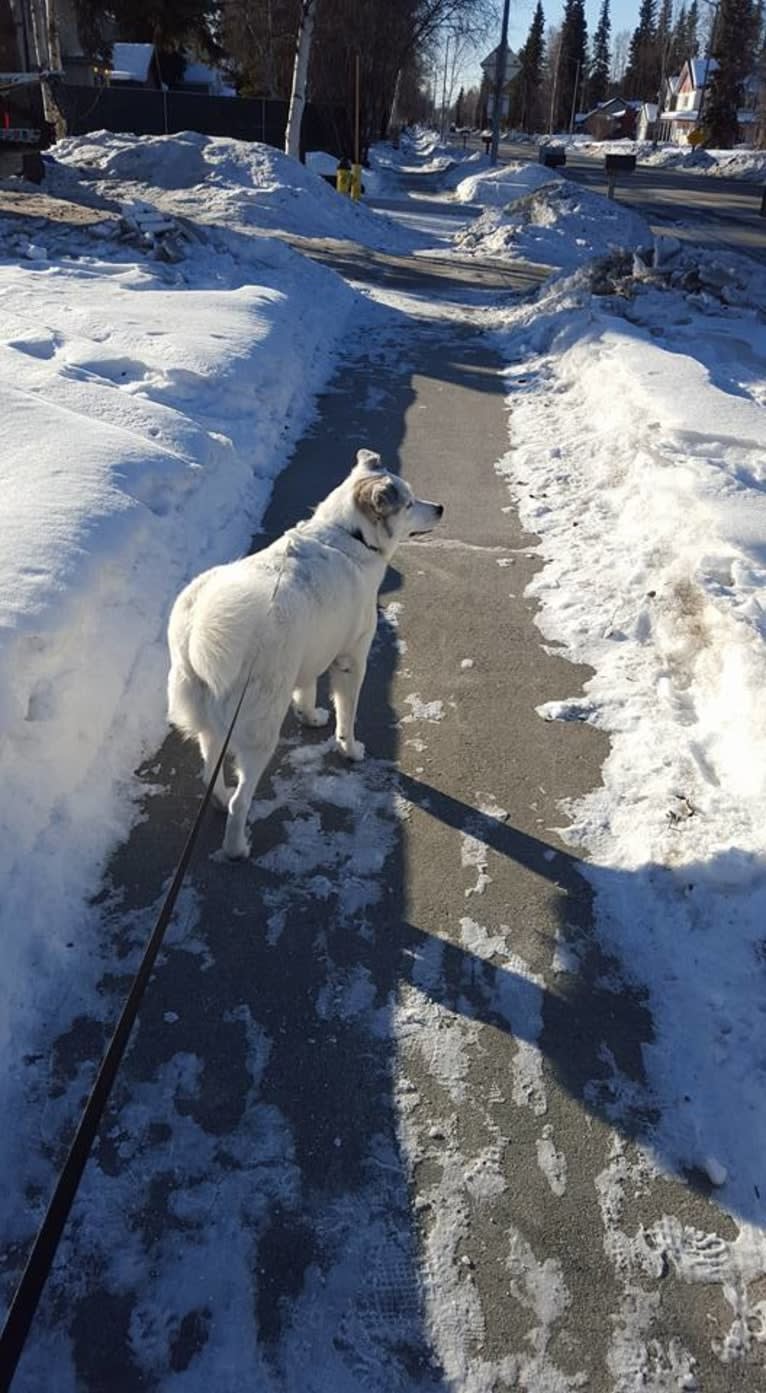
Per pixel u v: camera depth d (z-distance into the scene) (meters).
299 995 3.19
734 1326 2.37
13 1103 2.75
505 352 12.80
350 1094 2.87
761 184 47.72
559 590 6.15
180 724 3.67
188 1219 2.51
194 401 7.77
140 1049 2.95
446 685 5.06
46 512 4.75
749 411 8.37
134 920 3.41
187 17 44.12
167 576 5.19
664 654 5.28
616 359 10.16
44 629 3.79
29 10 18.58
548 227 23.22
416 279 17.86
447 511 7.39
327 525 3.95
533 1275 2.44
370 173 37.22
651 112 93.44
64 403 6.62
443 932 3.48
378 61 38.75
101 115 31.09
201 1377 2.21
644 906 3.61
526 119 116.06
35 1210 2.50
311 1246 2.47
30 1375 2.19
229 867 3.70
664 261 14.26
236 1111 2.79
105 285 11.39
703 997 3.20
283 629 3.36
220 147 23.62
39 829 3.46
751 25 68.81
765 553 5.68
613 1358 2.29
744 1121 2.81
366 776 4.32
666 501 6.68
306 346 11.10
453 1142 2.75
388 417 9.57
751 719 4.28
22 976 3.06
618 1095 2.91
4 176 19.67
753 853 3.64
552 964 3.37
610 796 4.24
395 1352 2.27
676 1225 2.57
